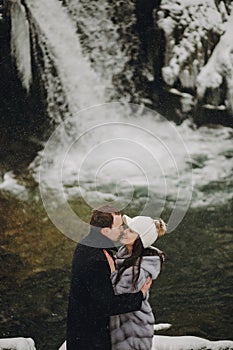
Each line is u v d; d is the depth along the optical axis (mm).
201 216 11008
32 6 14492
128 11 14398
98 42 14742
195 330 8133
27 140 13875
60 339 8047
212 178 12641
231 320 8336
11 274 9242
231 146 13859
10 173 12750
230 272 9367
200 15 14227
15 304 8609
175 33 14023
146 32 14320
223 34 14453
